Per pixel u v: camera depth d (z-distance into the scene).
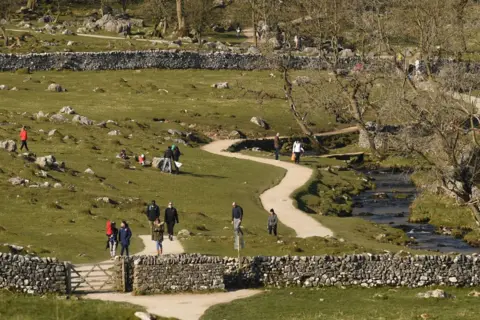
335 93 159.88
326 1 178.62
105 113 167.62
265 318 67.94
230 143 157.50
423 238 107.19
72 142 138.38
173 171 129.12
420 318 67.88
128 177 121.75
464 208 115.31
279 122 173.00
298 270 79.25
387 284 80.25
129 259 75.31
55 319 64.75
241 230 95.25
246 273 78.19
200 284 75.75
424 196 122.56
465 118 93.38
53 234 88.88
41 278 72.69
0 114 154.88
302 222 107.25
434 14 153.12
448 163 91.88
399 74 144.88
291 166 141.50
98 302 70.12
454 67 143.00
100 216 98.50
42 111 163.75
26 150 127.50
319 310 70.75
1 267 72.19
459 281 80.88
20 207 98.69
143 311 67.56
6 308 66.69
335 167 146.38
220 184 124.12
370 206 125.06
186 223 99.06
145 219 100.44
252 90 191.75
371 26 158.38
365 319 67.25
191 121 168.00
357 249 90.12
